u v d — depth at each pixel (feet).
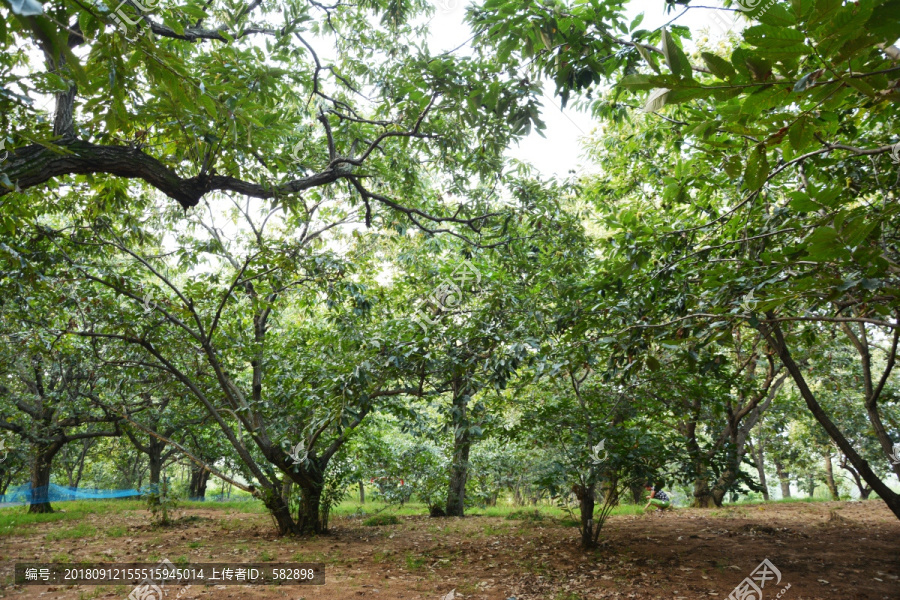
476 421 23.52
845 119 14.35
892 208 7.40
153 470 61.11
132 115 14.60
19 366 40.40
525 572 22.12
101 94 13.43
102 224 27.30
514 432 25.88
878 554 23.32
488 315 24.32
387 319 31.60
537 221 28.89
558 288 26.20
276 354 33.27
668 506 41.52
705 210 22.35
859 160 16.12
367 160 28.30
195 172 18.69
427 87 18.30
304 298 30.91
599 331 19.67
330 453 33.32
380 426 46.98
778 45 5.08
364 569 23.39
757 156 6.94
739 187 18.42
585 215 35.53
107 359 32.86
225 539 31.78
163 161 18.02
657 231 16.93
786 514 38.11
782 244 17.31
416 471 47.88
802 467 71.92
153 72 8.70
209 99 9.12
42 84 12.78
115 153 14.73
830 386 49.06
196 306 31.19
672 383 23.48
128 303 28.73
